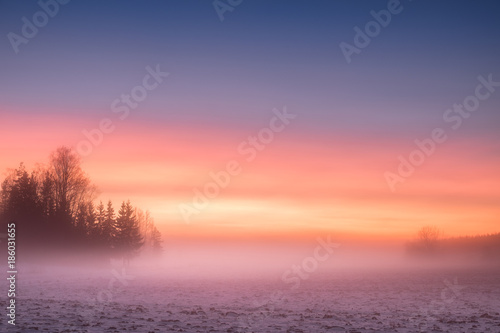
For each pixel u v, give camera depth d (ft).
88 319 64.28
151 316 71.97
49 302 86.43
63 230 279.08
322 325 67.21
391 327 66.03
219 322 68.18
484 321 75.15
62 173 284.82
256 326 64.95
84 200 297.94
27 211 272.51
